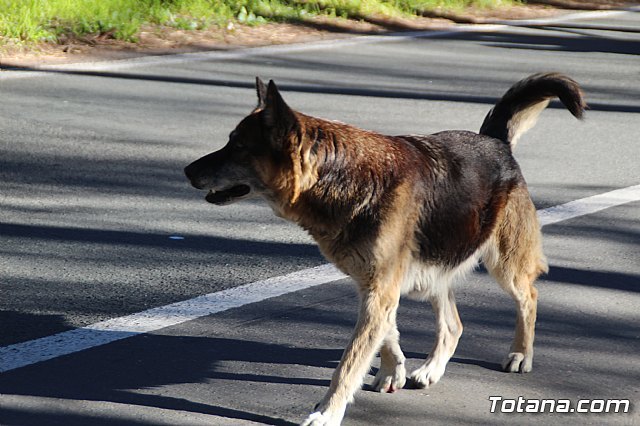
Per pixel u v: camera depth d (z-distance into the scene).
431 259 5.62
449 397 5.71
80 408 5.35
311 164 5.33
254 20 19.77
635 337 6.55
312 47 18.14
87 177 9.74
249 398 5.58
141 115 12.30
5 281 7.09
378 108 13.30
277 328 6.55
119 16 17.84
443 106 13.66
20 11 16.58
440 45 19.42
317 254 8.03
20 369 5.76
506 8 25.55
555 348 6.37
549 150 11.66
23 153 10.42
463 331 6.62
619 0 29.14
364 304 5.35
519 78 16.19
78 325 6.41
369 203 5.30
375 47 18.67
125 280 7.23
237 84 14.40
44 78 14.05
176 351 6.12
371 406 5.59
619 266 7.91
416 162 5.56
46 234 8.12
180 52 16.67
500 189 5.97
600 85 16.02
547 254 8.13
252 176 5.49
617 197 9.82
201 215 8.84
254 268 7.63
